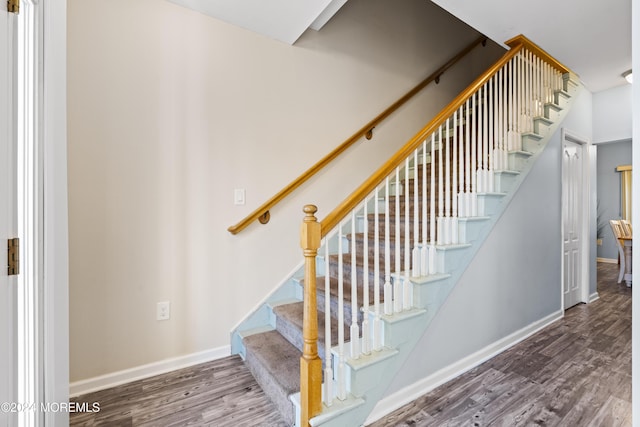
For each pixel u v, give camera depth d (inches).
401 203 108.1
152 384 72.0
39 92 40.7
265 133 92.6
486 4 83.2
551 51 107.3
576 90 128.7
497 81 92.3
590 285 145.6
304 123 100.3
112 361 71.4
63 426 45.0
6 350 33.6
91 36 68.6
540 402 67.3
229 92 86.3
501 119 92.5
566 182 131.3
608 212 258.4
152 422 59.9
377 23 120.5
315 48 103.2
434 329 73.1
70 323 66.9
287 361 70.7
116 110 71.4
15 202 35.4
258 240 91.4
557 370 80.8
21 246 38.4
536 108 108.0
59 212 44.7
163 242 77.2
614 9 84.7
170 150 78.0
